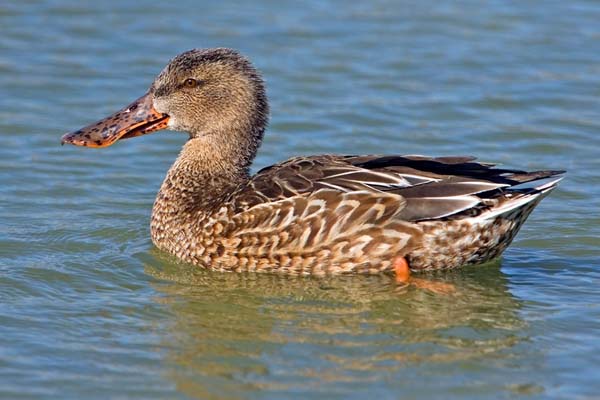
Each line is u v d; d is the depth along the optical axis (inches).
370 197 558.3
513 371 485.7
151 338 518.9
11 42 945.5
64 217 673.6
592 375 482.9
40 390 467.5
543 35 983.0
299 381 474.6
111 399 460.8
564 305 557.6
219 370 485.4
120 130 642.2
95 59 920.9
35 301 558.6
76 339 516.4
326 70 912.3
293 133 805.9
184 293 572.4
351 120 826.8
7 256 613.3
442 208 551.8
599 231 655.8
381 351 503.2
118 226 662.5
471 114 840.9
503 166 753.6
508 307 553.3
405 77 903.7
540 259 618.5
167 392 466.9
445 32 991.0
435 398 461.1
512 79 901.2
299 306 554.6
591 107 853.8
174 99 633.6
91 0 1037.8
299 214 565.6
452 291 565.6
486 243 566.3
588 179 733.3
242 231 578.9
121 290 576.1
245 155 635.5
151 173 749.3
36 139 788.0
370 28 996.6
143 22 995.3
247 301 561.3
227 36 967.6
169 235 614.5
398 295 564.7
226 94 629.0
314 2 1059.3
